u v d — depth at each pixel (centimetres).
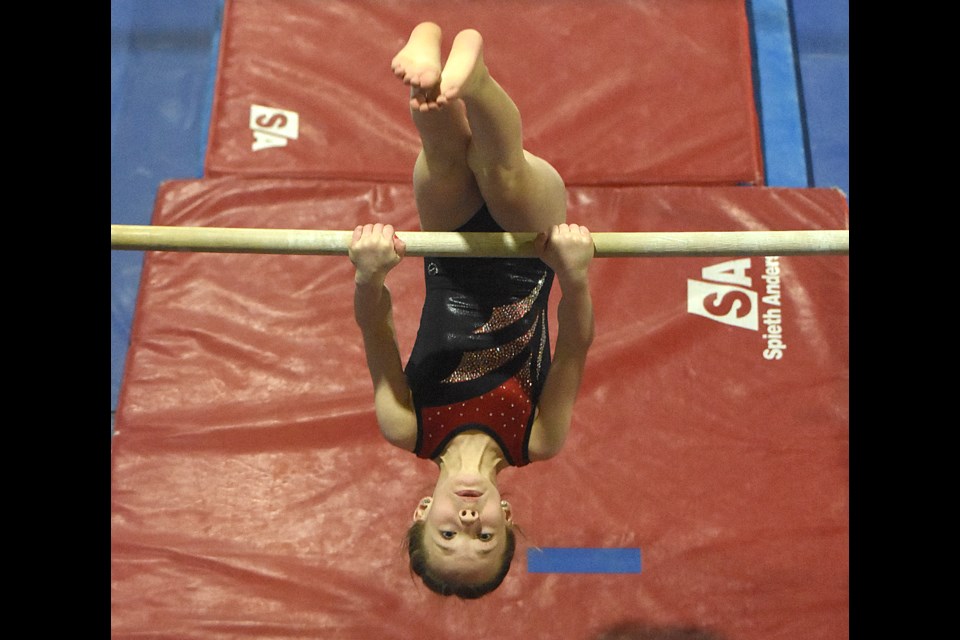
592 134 529
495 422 283
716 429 456
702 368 470
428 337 293
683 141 528
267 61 550
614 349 473
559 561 429
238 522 436
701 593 424
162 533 432
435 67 244
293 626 416
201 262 498
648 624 418
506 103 260
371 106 540
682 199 511
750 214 507
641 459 450
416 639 415
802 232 299
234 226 504
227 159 524
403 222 507
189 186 513
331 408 462
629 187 516
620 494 442
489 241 280
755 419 458
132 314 502
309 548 432
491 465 283
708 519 437
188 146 548
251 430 456
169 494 441
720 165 523
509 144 265
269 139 530
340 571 427
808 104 560
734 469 448
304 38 558
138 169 540
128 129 550
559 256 276
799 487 443
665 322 480
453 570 276
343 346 477
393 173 522
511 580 427
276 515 438
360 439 456
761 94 561
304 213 509
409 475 450
